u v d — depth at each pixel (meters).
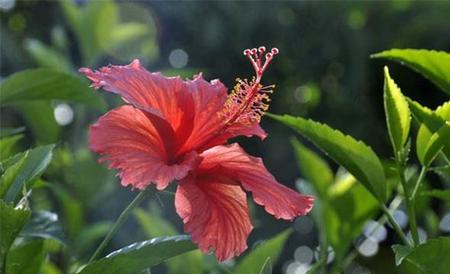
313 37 2.80
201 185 1.01
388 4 2.81
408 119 1.07
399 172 1.08
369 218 1.21
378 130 2.85
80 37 1.61
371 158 1.07
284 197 1.01
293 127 1.08
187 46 2.76
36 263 1.06
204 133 1.02
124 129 0.99
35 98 1.18
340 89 2.83
